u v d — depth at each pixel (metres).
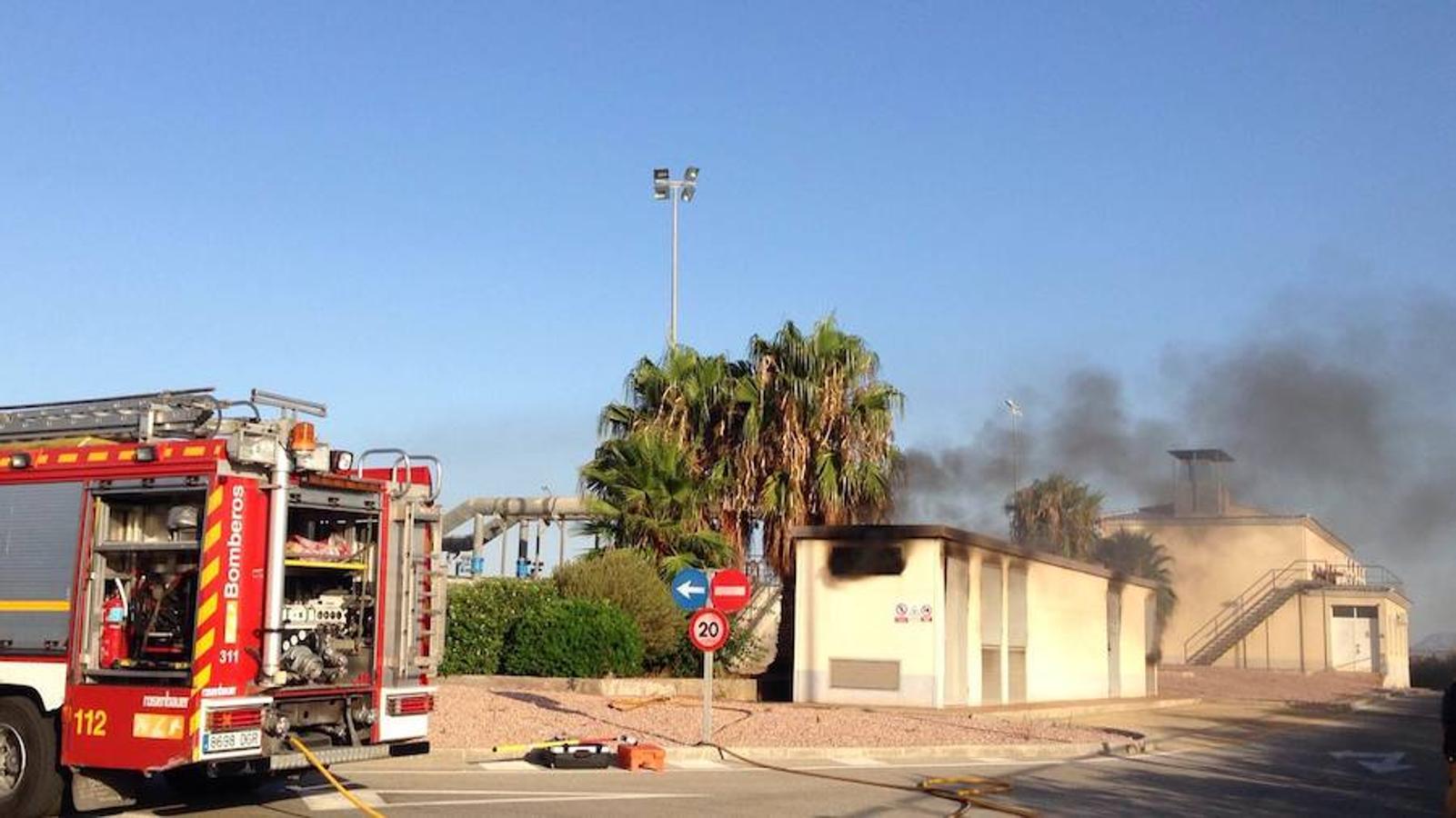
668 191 38.97
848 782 15.09
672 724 19.64
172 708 10.41
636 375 32.28
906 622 24.70
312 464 11.18
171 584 10.84
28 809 10.95
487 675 25.98
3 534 11.47
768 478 30.78
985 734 20.22
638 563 27.73
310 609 11.62
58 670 10.96
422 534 12.48
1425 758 21.08
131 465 11.00
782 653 29.91
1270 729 26.73
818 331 31.42
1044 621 30.67
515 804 12.45
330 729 11.61
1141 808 13.83
